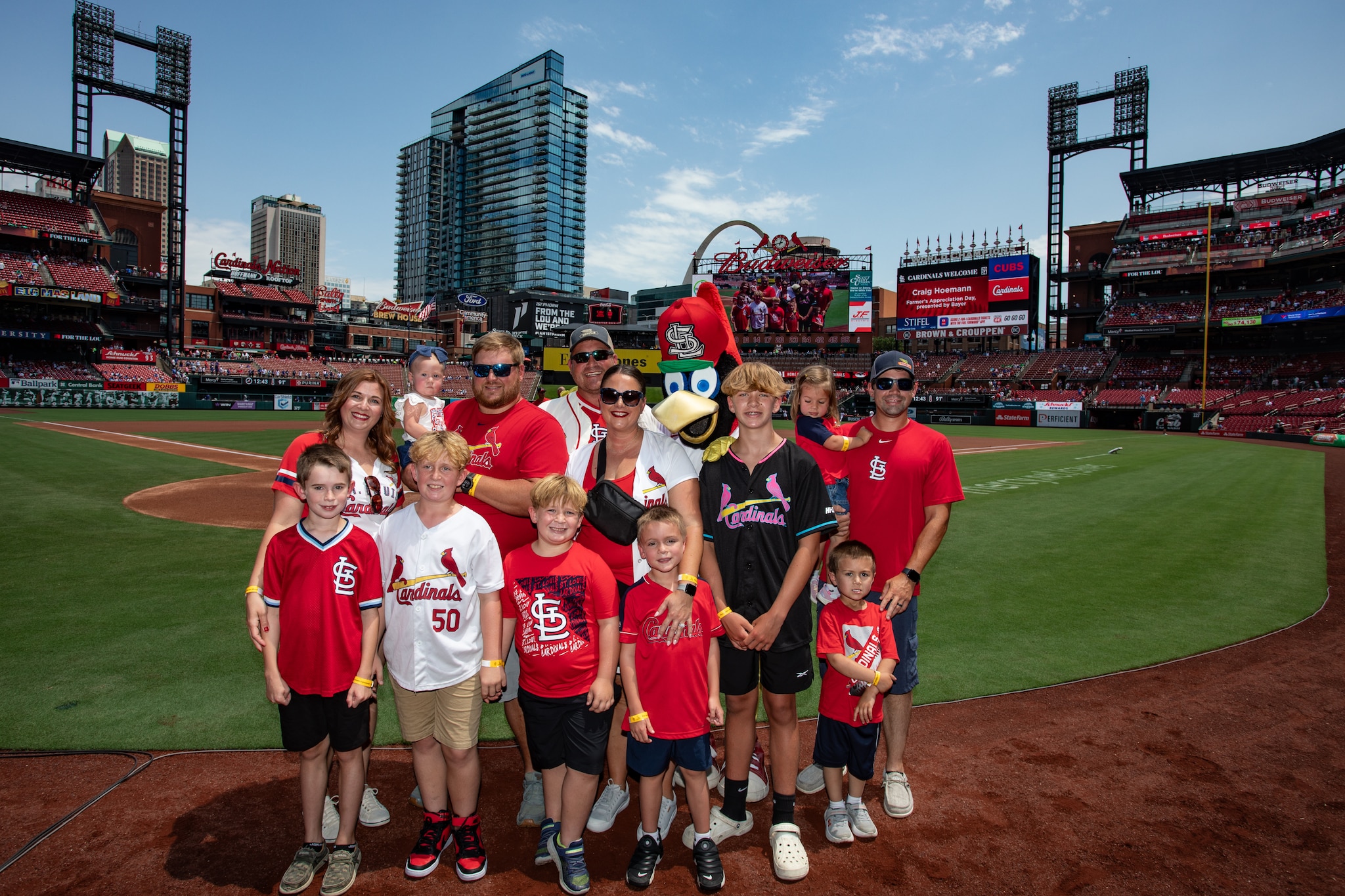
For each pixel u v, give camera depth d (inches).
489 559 117.9
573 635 114.1
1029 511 493.4
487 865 119.3
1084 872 117.0
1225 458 970.7
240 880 112.9
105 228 2181.3
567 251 5137.8
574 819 112.2
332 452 111.7
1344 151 1827.0
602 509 122.0
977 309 2133.4
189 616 237.9
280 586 114.9
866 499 142.4
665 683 114.0
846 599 128.4
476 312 3403.1
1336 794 141.3
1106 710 179.6
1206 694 189.2
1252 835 127.3
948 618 253.6
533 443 136.9
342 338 3142.2
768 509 124.5
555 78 4948.3
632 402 120.4
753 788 145.7
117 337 2337.6
